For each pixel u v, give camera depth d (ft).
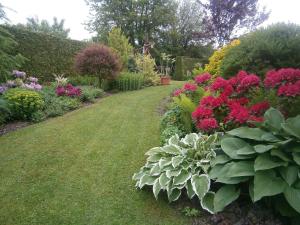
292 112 9.26
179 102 13.30
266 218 6.99
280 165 6.56
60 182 9.87
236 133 7.76
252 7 46.21
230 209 7.57
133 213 8.05
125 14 78.38
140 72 36.09
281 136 7.18
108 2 79.15
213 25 47.65
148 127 16.17
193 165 8.69
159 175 8.95
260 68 12.73
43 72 32.01
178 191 8.38
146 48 53.42
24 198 8.88
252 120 8.30
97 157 11.96
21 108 17.52
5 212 8.17
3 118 16.65
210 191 7.99
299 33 12.57
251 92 10.02
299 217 6.70
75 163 11.39
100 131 15.48
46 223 7.68
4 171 10.69
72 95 23.02
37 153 12.36
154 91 29.89
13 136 14.56
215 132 9.45
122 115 19.04
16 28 29.35
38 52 31.45
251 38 13.64
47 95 21.83
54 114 18.95
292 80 8.55
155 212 8.07
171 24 80.64
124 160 11.64
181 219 7.72
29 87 23.03
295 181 6.41
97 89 27.09
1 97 17.84
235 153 7.45
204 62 56.75
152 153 10.03
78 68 28.94
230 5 45.42
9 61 18.39
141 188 9.23
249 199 7.86
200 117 9.49
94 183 9.77
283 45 12.39
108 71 28.81
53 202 8.66
